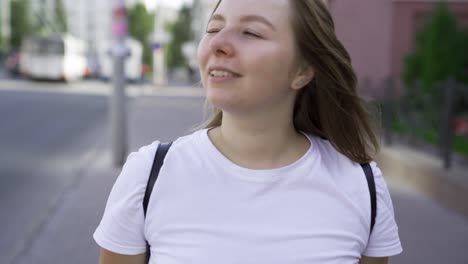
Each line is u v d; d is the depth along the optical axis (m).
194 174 1.23
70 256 4.13
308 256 1.21
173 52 75.81
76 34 95.94
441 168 5.84
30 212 5.27
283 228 1.21
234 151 1.28
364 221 1.29
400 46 14.20
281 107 1.28
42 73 32.53
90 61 43.06
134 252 1.26
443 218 4.96
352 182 1.32
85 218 5.07
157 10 31.45
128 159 1.30
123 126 7.55
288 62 1.23
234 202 1.22
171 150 1.26
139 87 34.19
